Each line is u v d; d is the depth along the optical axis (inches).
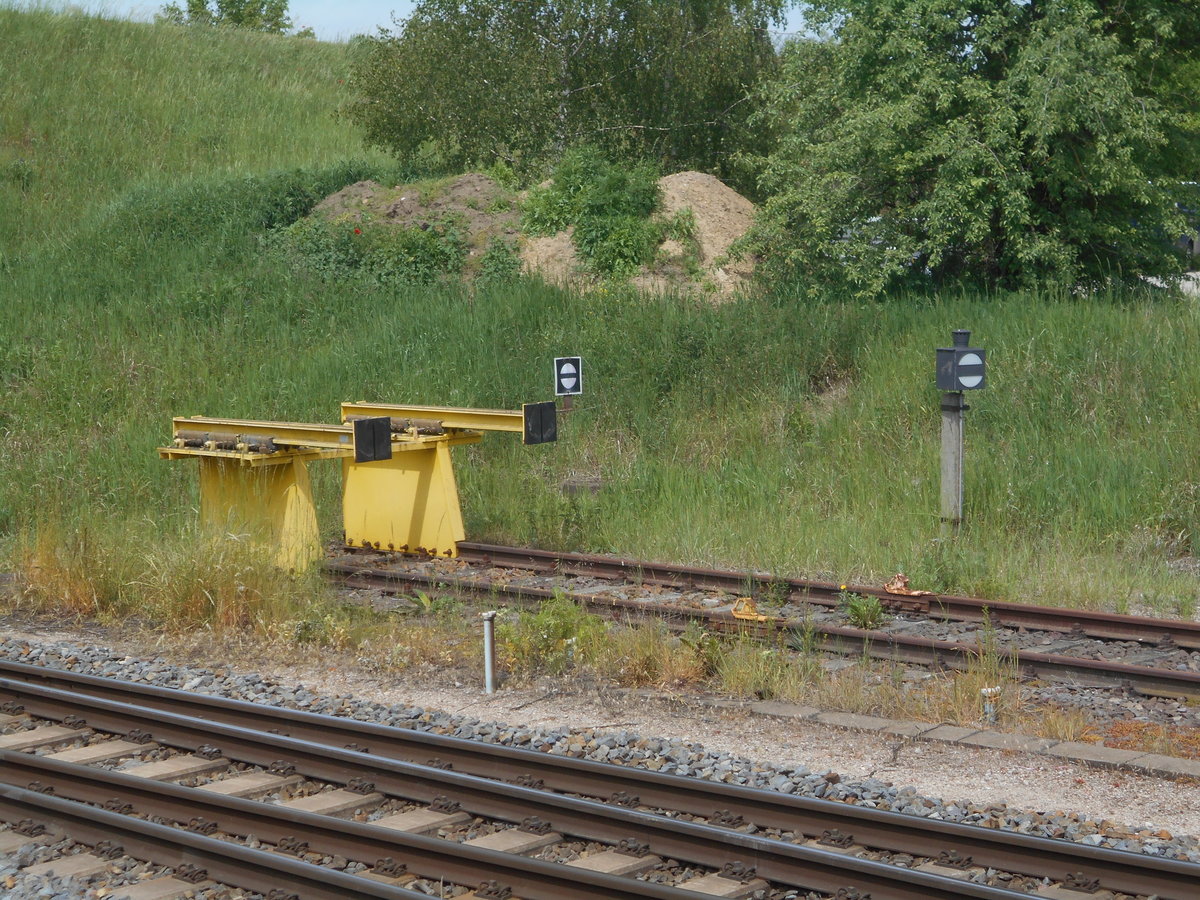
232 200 1164.5
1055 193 829.2
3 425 765.9
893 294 865.5
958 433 529.0
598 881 221.8
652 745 308.2
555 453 698.2
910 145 825.5
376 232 1052.5
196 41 1749.5
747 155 1193.4
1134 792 280.5
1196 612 454.0
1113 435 631.2
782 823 258.5
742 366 751.7
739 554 535.8
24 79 1510.8
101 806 279.7
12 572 535.5
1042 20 822.5
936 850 242.8
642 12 1166.3
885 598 455.8
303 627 423.5
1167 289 859.4
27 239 1187.3
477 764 297.3
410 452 566.9
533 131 1163.3
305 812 257.9
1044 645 406.6
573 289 912.9
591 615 433.7
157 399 796.6
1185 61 958.4
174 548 481.4
